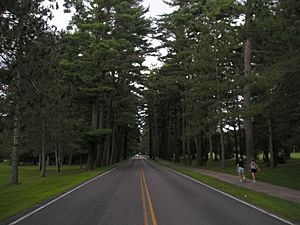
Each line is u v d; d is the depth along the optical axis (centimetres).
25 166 7800
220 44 3953
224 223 1036
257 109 2159
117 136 7256
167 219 1097
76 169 6138
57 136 4294
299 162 4825
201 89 4062
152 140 11438
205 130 4662
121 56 4619
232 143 7181
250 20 2056
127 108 6006
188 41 4884
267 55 2147
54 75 1738
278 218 1118
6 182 3694
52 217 1161
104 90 4244
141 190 1939
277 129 3456
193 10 4766
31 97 1525
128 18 4381
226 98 3975
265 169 3584
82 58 4178
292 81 1931
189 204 1420
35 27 1420
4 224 1056
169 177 2950
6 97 1519
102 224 1034
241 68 4050
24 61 1373
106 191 1912
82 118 5319
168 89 5706
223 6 3788
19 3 1328
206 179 2647
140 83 5472
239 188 2031
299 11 1764
